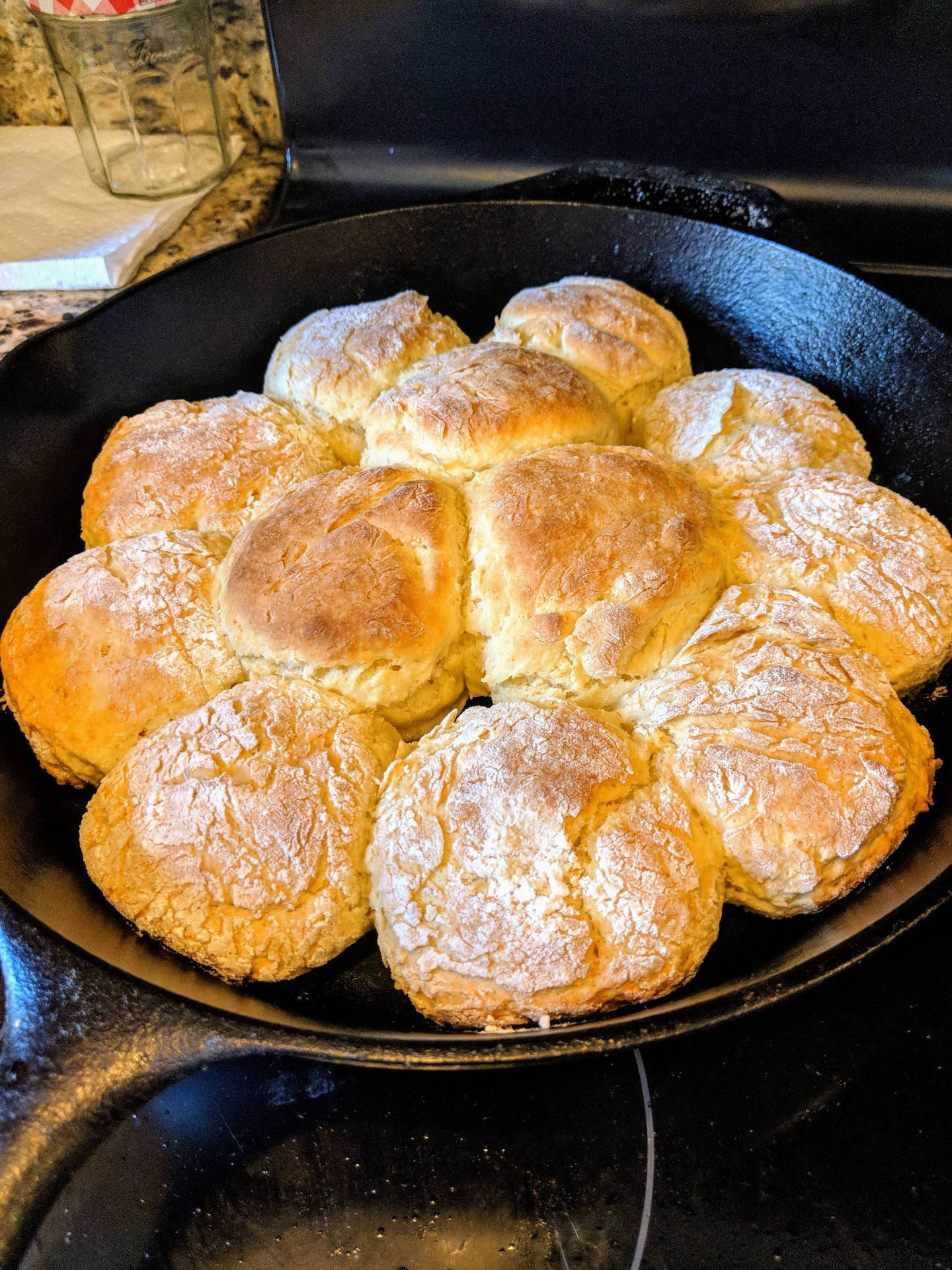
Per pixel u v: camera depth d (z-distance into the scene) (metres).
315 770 0.24
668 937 0.22
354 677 0.26
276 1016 0.23
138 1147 0.23
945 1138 0.22
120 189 0.47
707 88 0.42
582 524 0.27
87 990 0.20
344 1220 0.22
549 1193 0.22
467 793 0.23
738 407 0.34
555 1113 0.23
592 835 0.22
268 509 0.29
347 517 0.27
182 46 0.45
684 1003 0.20
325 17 0.41
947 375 0.33
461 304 0.42
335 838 0.24
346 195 0.47
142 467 0.32
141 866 0.23
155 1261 0.22
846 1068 0.23
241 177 0.50
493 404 0.30
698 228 0.39
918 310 0.34
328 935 0.23
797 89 0.41
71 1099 0.19
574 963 0.21
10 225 0.45
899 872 0.24
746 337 0.40
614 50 0.41
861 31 0.39
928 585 0.28
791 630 0.26
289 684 0.26
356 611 0.26
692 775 0.24
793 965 0.21
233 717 0.25
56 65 0.44
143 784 0.24
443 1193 0.22
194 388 0.39
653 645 0.27
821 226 0.43
